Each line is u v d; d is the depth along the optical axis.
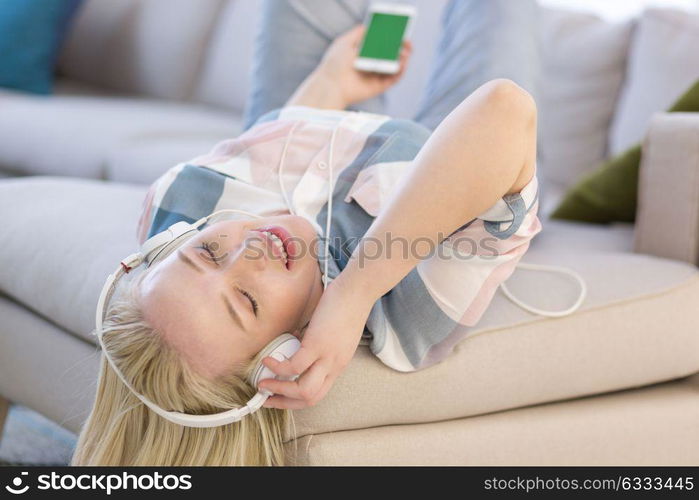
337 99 1.89
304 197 1.45
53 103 2.99
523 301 1.50
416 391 1.35
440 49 1.91
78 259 1.55
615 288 1.56
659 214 1.80
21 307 1.68
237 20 3.27
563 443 1.45
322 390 1.21
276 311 1.21
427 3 2.62
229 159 1.53
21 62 3.13
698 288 1.61
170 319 1.18
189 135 2.84
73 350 1.52
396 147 1.50
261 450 1.25
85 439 1.28
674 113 1.85
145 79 3.40
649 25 2.55
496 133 1.17
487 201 1.20
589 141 2.67
